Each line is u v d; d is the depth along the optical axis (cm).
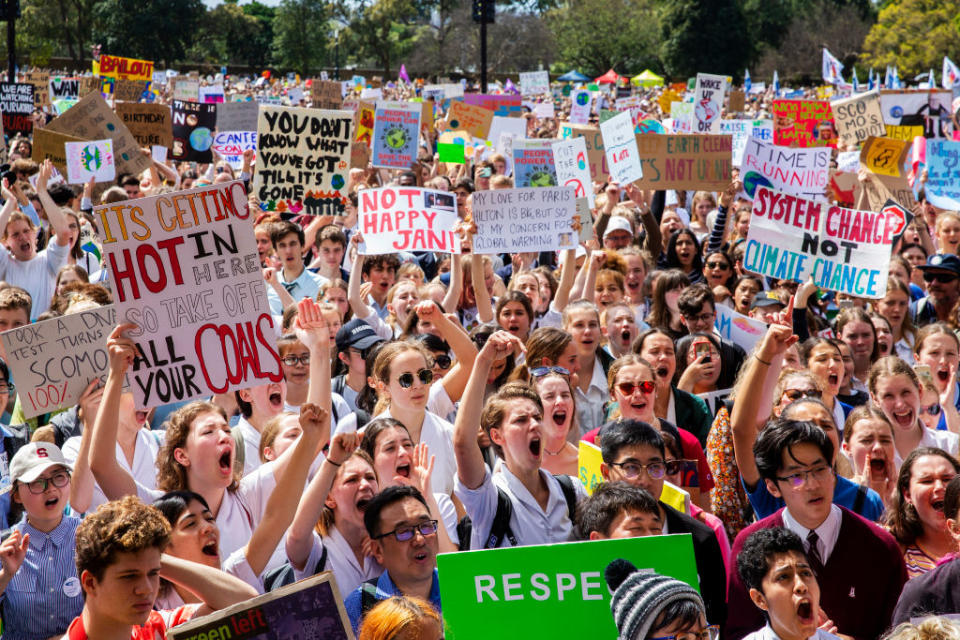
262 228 1011
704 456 582
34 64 7356
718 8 8650
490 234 923
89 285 808
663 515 469
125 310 488
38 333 520
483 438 560
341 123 1093
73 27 8388
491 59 9544
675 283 868
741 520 540
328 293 870
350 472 489
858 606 454
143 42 8400
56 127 1316
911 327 911
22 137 1866
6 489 539
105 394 475
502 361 681
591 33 8994
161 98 3256
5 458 639
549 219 927
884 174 1291
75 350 524
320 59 9350
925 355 729
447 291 966
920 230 1217
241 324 495
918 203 1350
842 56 9131
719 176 1288
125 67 2347
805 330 816
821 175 1263
